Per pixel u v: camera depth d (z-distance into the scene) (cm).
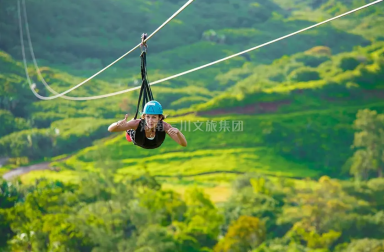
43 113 9900
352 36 11225
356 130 8956
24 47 11462
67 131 9462
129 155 8900
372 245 6625
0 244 6756
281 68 10806
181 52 12025
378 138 8550
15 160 8938
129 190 6869
